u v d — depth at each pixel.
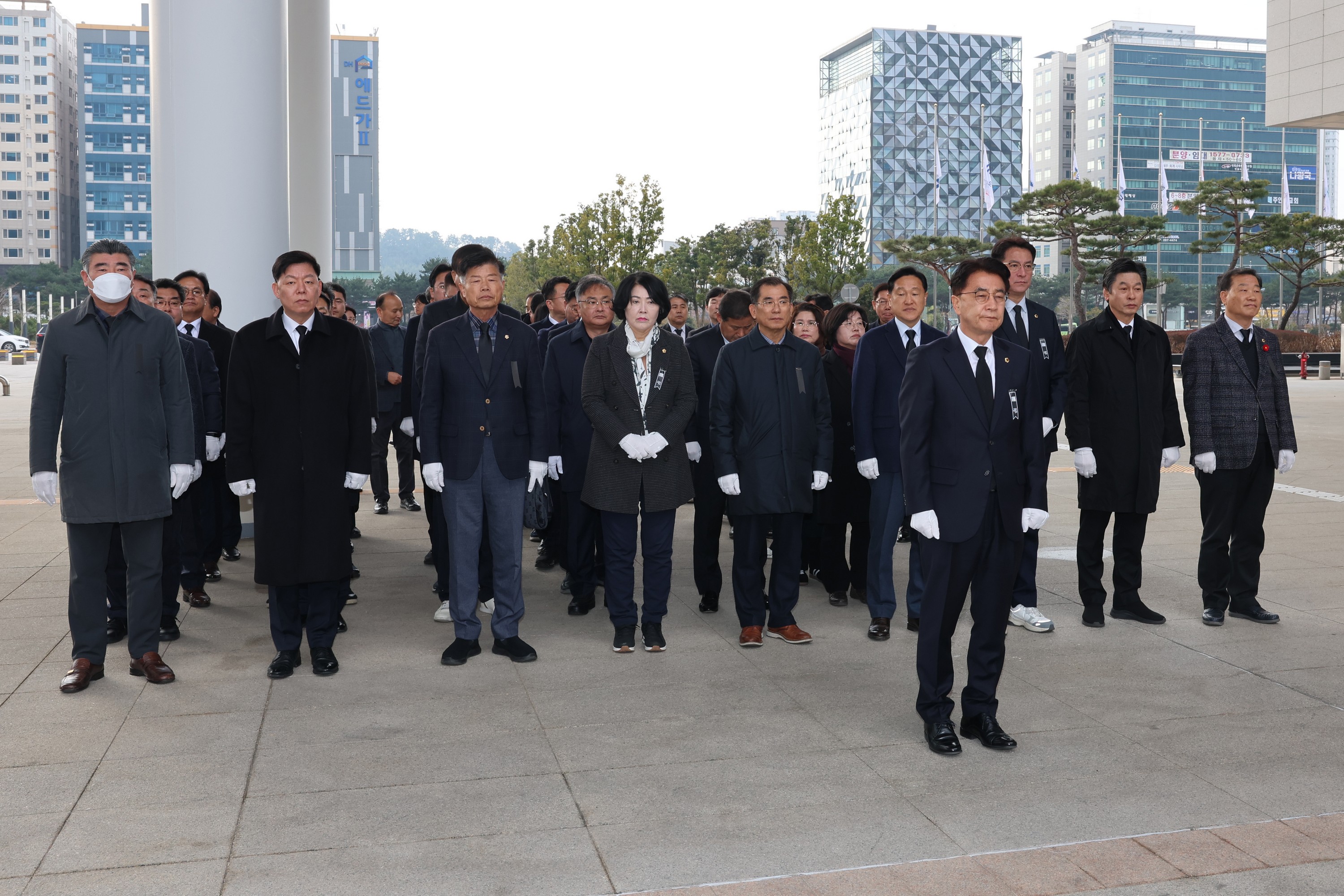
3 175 129.12
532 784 3.43
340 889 2.76
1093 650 5.01
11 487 10.41
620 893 2.75
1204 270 114.75
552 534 7.00
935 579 3.73
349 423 4.61
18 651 4.92
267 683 4.49
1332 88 22.50
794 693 4.39
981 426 3.68
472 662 4.83
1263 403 5.40
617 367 4.94
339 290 7.73
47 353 4.31
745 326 5.84
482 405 4.71
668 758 3.66
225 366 6.32
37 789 3.38
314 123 14.06
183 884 2.78
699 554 5.82
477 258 4.68
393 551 7.47
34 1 129.00
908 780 3.48
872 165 113.06
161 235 7.81
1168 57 120.75
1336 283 44.81
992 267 3.67
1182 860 2.92
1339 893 2.75
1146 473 5.33
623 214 44.12
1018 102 115.94
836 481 5.84
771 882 2.79
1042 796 3.36
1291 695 4.35
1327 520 8.62
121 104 121.31
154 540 4.50
